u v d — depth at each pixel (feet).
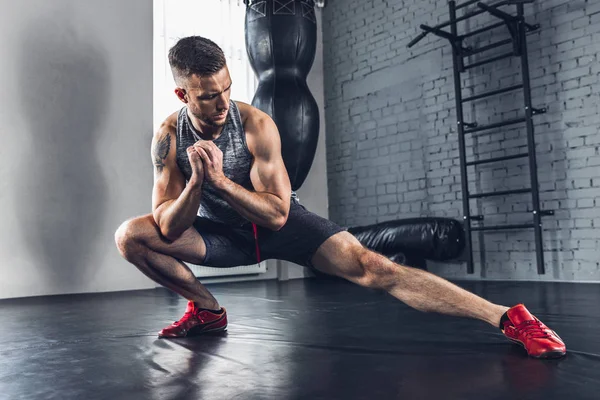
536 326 4.63
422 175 15.99
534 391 3.52
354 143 18.07
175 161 5.64
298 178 14.57
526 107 13.11
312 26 14.53
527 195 13.62
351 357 4.75
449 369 4.19
